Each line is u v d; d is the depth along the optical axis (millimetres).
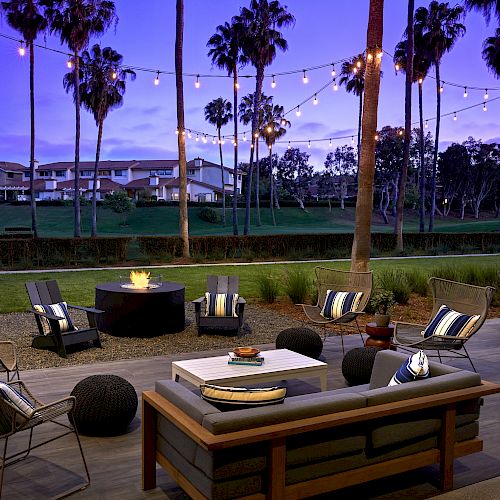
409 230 46531
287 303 10320
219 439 2377
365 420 2762
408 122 22875
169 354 6492
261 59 27969
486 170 63156
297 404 2682
